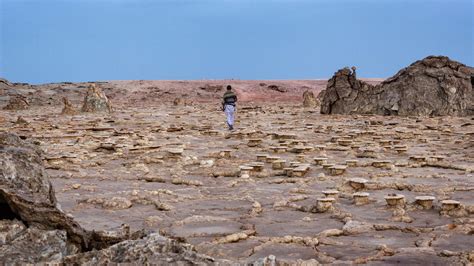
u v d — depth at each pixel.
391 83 35.03
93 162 14.53
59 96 56.38
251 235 7.75
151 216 8.80
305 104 46.53
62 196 10.55
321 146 17.33
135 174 13.02
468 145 18.28
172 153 15.19
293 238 7.35
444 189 10.91
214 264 4.49
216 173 12.91
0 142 6.15
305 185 11.63
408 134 21.70
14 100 44.66
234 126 27.16
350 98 35.78
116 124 28.25
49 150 16.66
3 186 5.12
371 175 12.64
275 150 16.88
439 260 6.40
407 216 8.62
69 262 4.52
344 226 8.02
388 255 6.66
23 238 4.81
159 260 4.38
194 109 43.19
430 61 34.44
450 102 32.97
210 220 8.62
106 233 5.38
